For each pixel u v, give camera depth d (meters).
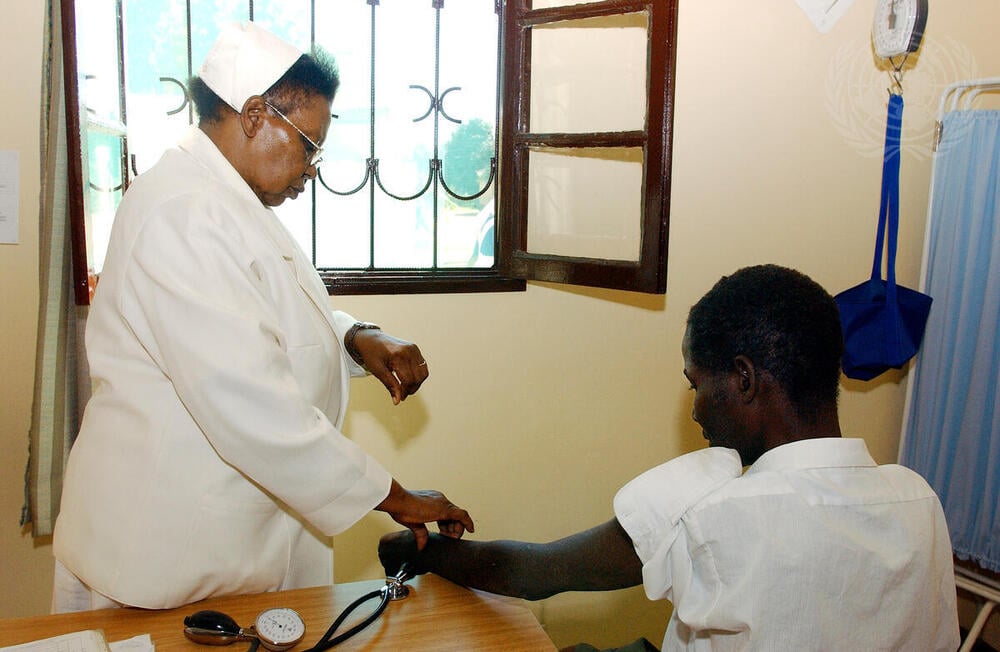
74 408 1.70
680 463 0.85
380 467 1.09
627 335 2.23
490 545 1.09
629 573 0.93
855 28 2.21
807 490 0.77
